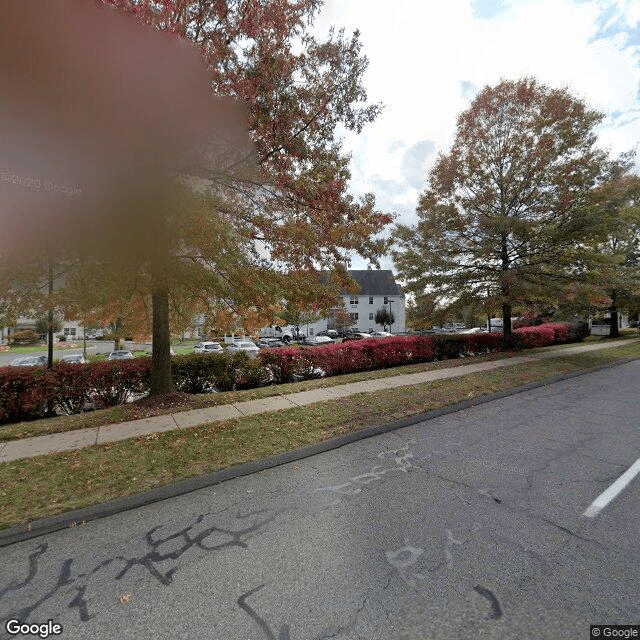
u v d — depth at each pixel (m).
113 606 2.09
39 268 5.32
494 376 8.97
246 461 4.04
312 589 2.18
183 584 2.26
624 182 12.98
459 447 4.55
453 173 13.62
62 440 4.89
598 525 2.79
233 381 8.90
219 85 4.58
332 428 5.13
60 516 2.97
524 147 13.06
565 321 24.08
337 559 2.46
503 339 15.73
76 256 5.02
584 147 12.18
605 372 10.31
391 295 49.38
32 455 4.37
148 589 2.22
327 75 5.43
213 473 3.75
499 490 3.40
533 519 2.89
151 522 2.99
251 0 4.49
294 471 3.95
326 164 6.18
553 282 12.57
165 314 7.15
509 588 2.15
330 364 10.45
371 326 48.78
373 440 4.88
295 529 2.83
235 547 2.62
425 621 1.94
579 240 11.61
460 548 2.54
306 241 6.39
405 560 2.43
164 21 4.23
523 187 12.84
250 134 5.12
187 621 1.97
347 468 3.99
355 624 1.93
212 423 5.51
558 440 4.74
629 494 3.26
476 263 14.34
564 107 11.89
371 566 2.38
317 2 4.87
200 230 5.20
